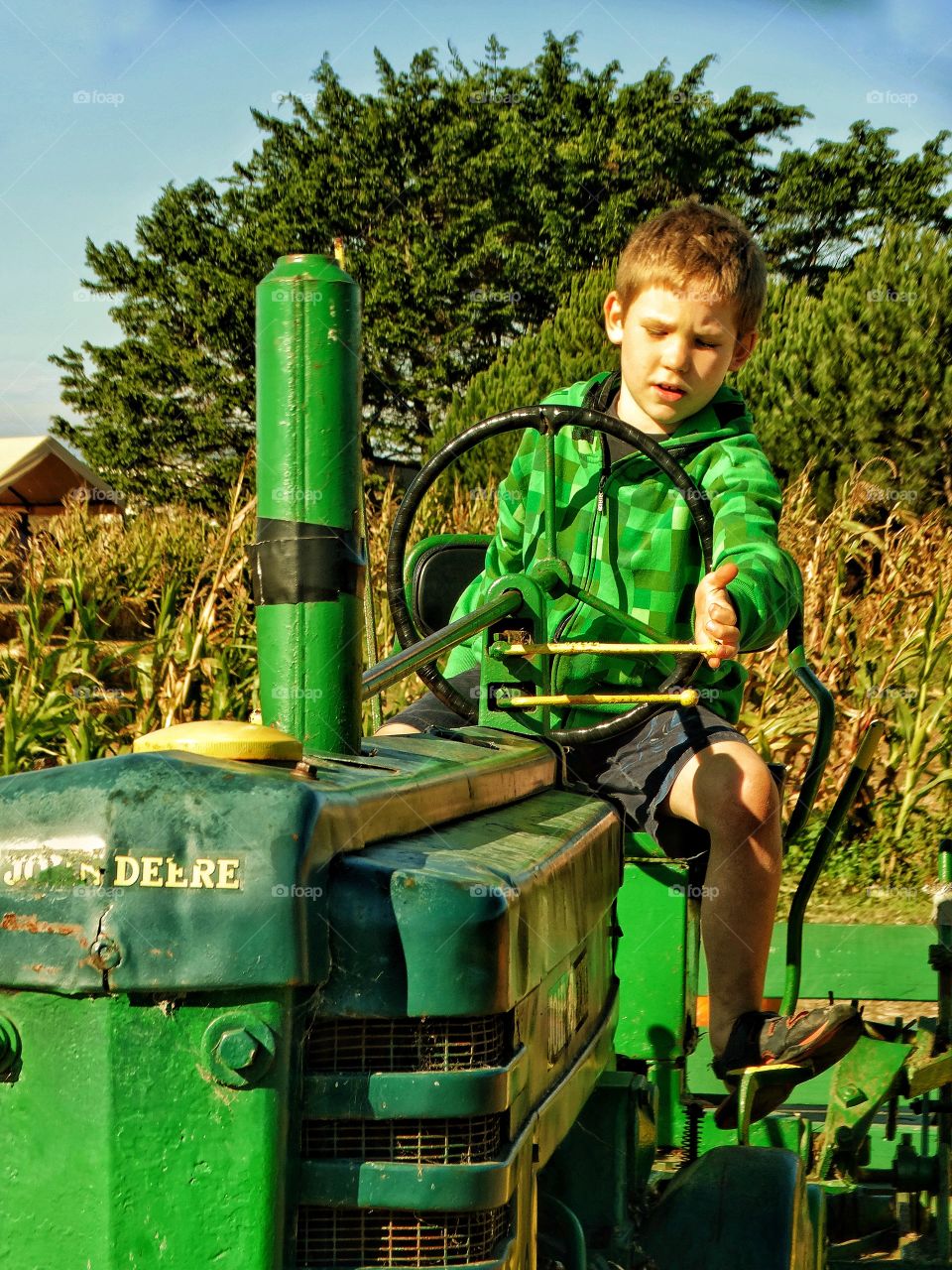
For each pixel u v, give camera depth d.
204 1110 1.04
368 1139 1.09
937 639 6.36
